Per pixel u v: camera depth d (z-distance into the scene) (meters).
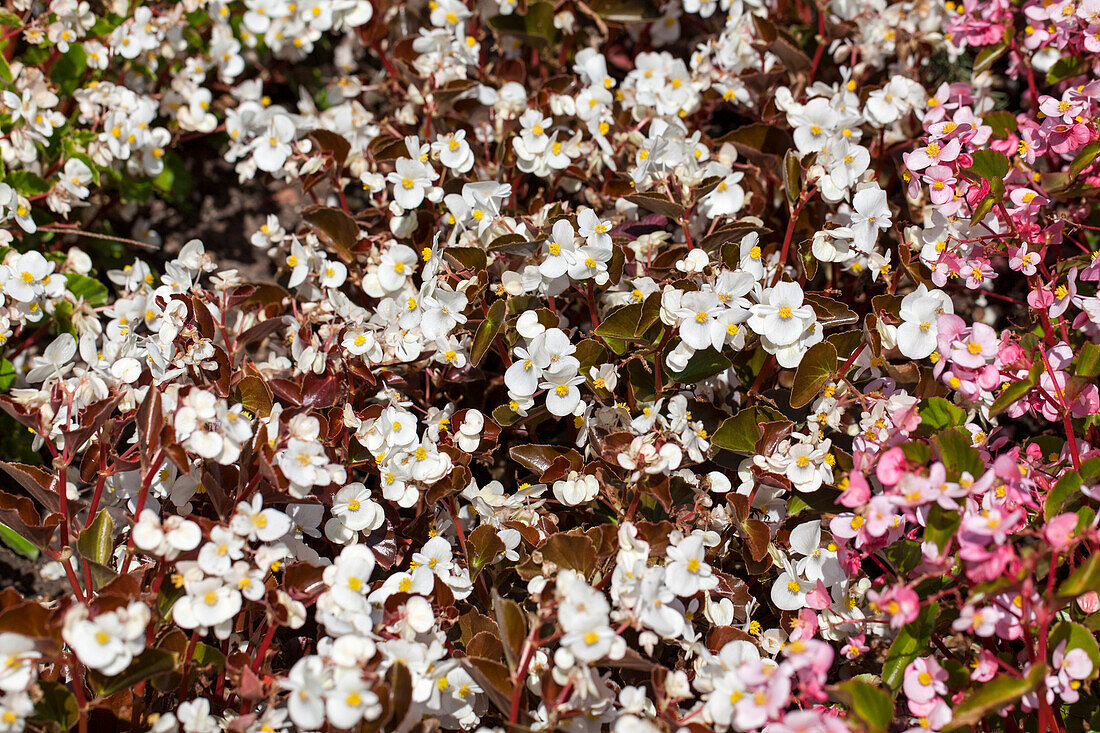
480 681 1.09
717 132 1.44
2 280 1.18
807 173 1.18
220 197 1.45
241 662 1.09
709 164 1.23
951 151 1.16
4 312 1.18
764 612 1.19
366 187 1.28
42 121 1.26
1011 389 1.10
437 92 1.27
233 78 1.48
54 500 1.11
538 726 1.09
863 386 1.20
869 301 1.29
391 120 1.33
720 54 1.31
